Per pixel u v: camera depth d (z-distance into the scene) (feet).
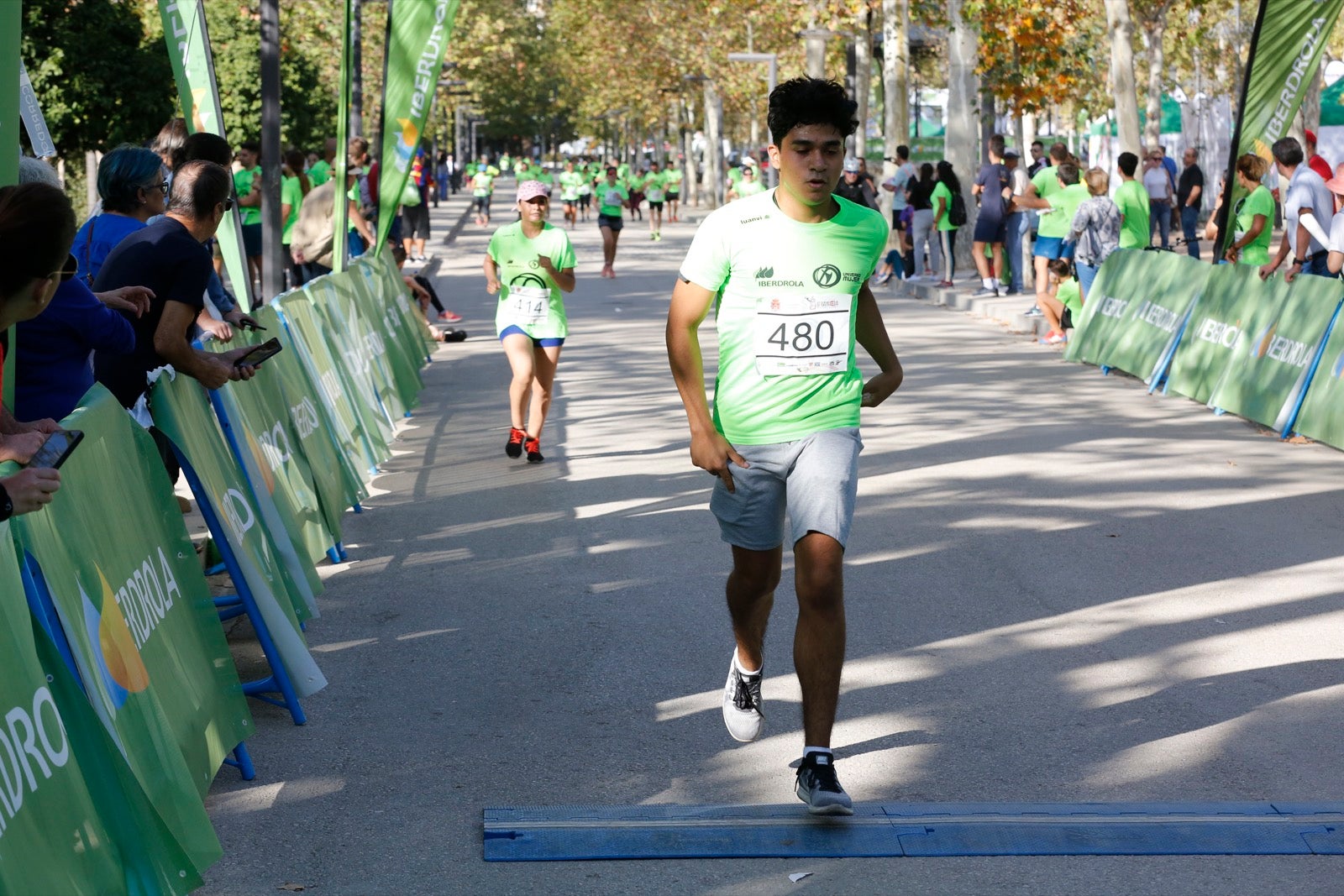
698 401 14.64
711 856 13.32
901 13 91.25
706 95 189.16
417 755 15.87
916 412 38.32
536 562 23.91
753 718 15.64
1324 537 24.99
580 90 308.40
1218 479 29.78
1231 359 37.96
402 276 48.98
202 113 31.50
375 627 20.49
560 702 17.48
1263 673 18.24
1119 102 62.59
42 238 11.19
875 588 22.27
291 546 19.58
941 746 16.01
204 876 13.03
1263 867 13.05
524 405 32.19
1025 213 68.18
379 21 136.87
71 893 10.39
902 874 12.95
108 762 11.42
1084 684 17.93
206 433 17.46
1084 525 26.03
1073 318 50.37
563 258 31.71
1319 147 100.63
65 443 10.96
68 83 75.10
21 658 10.43
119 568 12.92
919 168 81.46
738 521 14.82
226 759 15.66
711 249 14.37
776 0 123.34
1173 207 84.43
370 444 31.01
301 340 26.48
